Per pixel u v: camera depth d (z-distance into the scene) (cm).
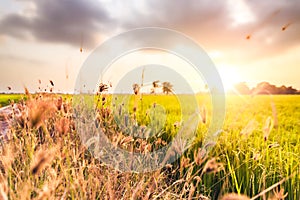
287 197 249
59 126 145
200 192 262
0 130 265
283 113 823
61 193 174
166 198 204
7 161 174
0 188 101
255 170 270
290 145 353
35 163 105
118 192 213
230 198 128
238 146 295
